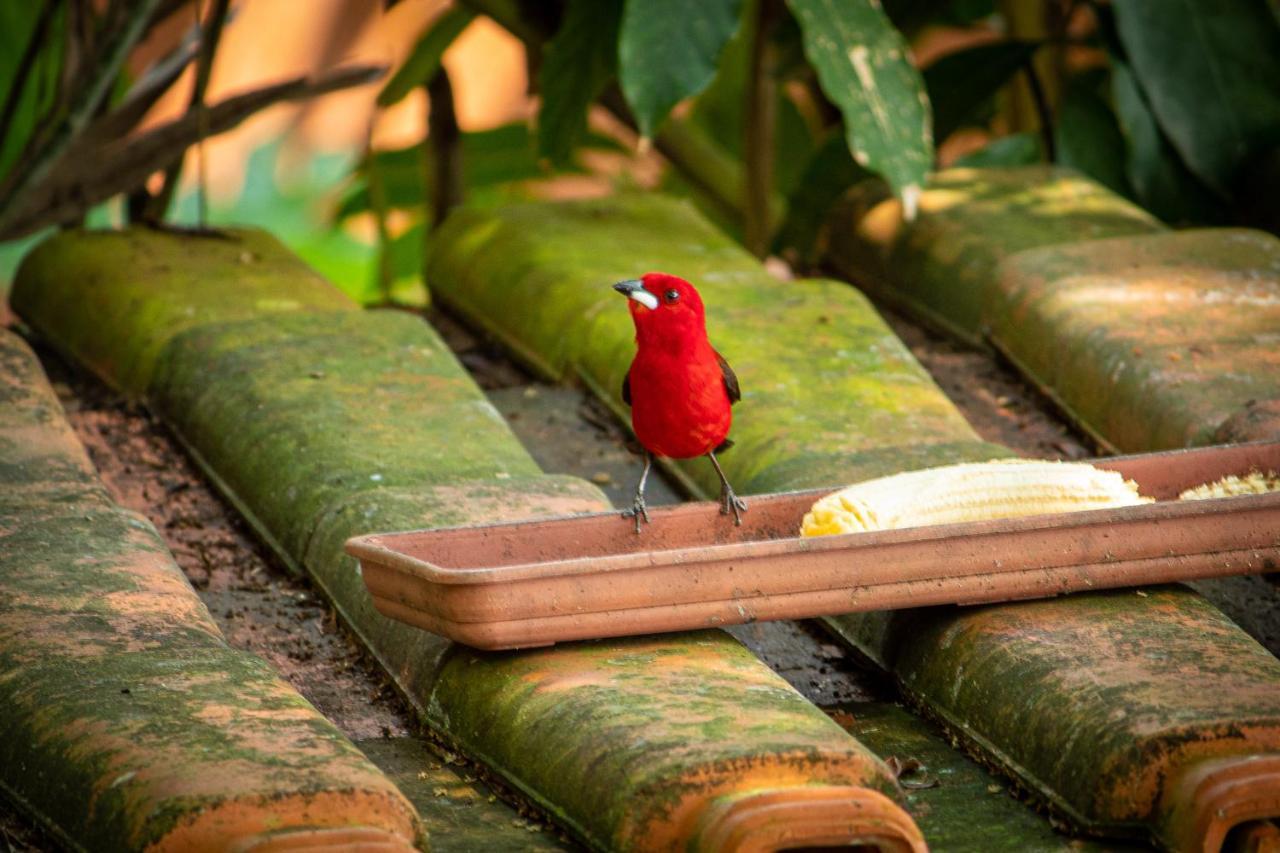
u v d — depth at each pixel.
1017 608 6.95
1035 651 6.58
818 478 8.38
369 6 27.73
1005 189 12.84
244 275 11.38
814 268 13.52
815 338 10.18
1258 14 13.02
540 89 13.52
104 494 8.10
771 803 5.36
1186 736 5.86
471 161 18.23
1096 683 6.28
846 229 13.10
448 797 6.30
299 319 10.32
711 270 11.44
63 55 12.01
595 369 10.57
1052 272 10.88
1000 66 14.59
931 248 12.10
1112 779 5.90
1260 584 8.21
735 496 7.36
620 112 16.56
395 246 19.41
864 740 6.81
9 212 11.79
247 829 5.28
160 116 26.64
